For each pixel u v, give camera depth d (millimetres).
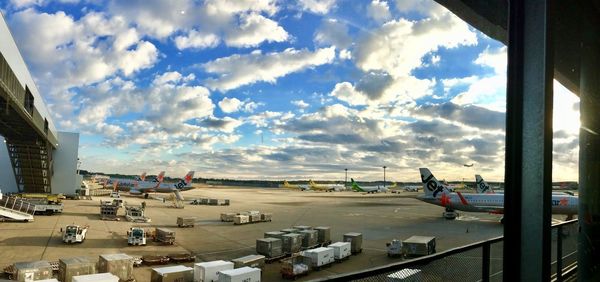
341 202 112062
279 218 67625
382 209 87938
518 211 4270
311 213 77438
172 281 23891
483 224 60250
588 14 6449
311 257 29453
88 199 100688
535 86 4219
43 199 86875
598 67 6609
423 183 70812
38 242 38500
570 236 10836
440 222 62781
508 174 4320
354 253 35750
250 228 53688
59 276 25625
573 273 10477
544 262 3998
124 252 34844
